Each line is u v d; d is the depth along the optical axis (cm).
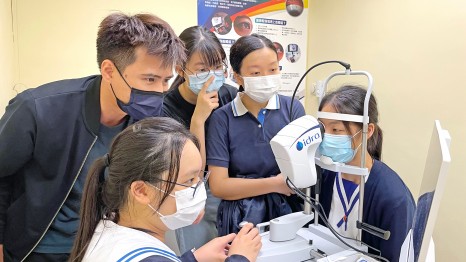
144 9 216
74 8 200
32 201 104
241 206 129
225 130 136
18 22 190
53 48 198
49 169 103
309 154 94
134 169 71
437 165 71
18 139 96
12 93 183
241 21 248
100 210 78
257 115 137
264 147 135
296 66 270
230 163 137
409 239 92
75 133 104
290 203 133
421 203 84
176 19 227
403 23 198
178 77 141
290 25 264
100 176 78
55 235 110
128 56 92
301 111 142
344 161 101
